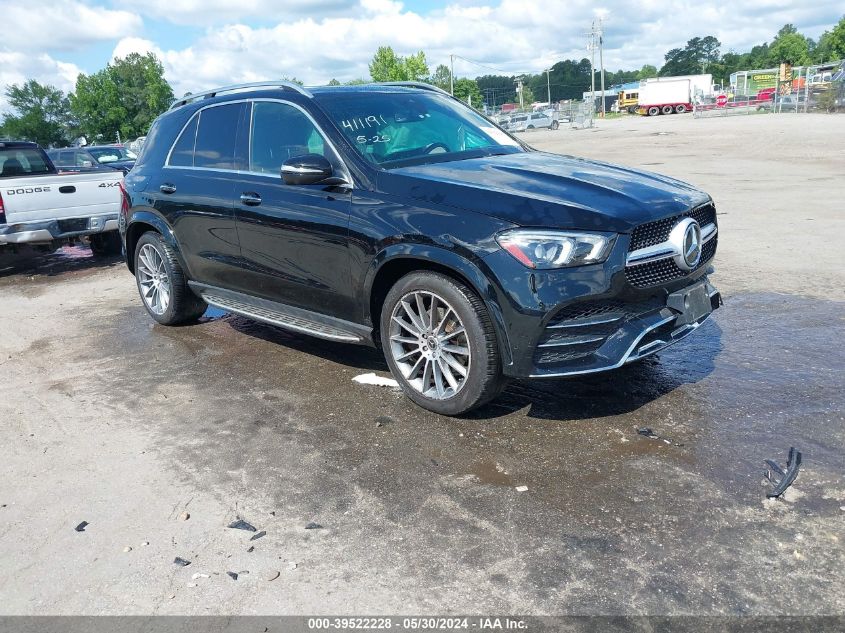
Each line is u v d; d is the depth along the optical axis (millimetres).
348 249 4203
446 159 4520
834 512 2936
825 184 12789
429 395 4074
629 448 3570
